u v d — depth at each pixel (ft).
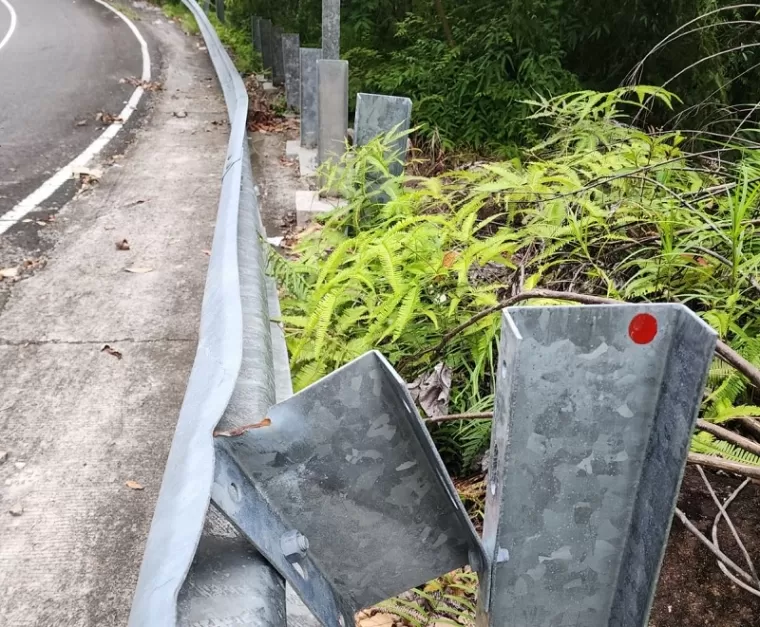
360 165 12.07
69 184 18.75
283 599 3.12
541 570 3.43
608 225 9.52
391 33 26.73
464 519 3.25
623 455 3.18
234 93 21.52
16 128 24.73
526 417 3.05
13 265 13.41
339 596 3.59
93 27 53.42
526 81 19.88
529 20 19.57
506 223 10.96
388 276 8.13
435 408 7.91
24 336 10.73
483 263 8.94
